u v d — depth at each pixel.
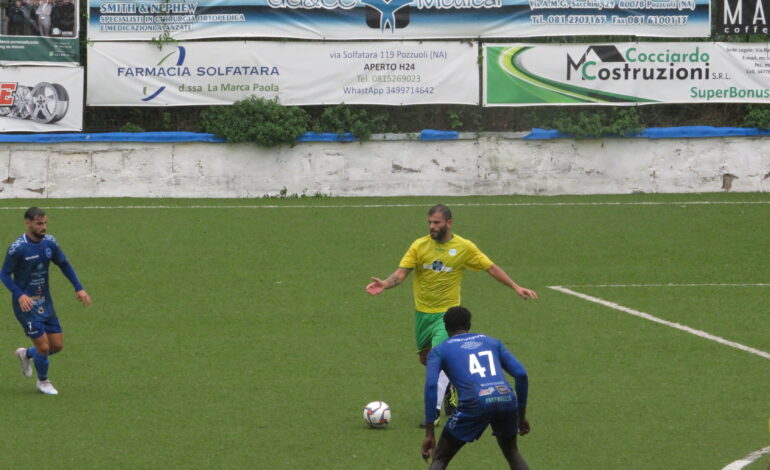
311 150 95.38
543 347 50.75
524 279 67.25
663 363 47.94
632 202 92.06
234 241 77.25
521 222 84.00
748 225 83.12
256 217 85.25
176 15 94.69
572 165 96.88
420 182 96.25
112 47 94.56
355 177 95.81
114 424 37.94
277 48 95.06
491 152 96.38
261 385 43.69
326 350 49.81
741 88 97.44
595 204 91.00
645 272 69.50
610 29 96.81
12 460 33.75
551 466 33.97
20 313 40.62
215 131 94.19
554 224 83.31
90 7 94.12
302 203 91.75
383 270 69.25
